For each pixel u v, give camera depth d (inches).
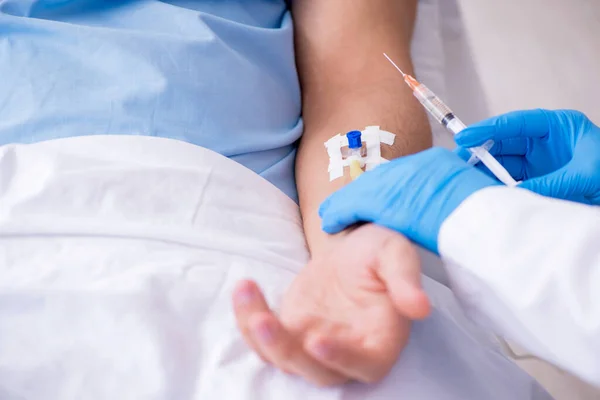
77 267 25.0
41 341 22.8
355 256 24.6
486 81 50.8
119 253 26.1
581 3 55.6
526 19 54.3
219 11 40.7
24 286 23.7
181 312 24.7
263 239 30.9
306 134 41.2
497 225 20.9
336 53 44.3
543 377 42.0
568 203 21.0
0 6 36.5
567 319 18.7
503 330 22.3
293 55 43.7
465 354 28.2
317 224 33.3
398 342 22.2
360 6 45.0
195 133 33.8
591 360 18.6
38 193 27.4
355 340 21.4
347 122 39.4
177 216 28.9
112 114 32.7
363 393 23.3
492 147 33.3
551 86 49.8
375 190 26.5
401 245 23.2
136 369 22.5
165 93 33.7
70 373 22.3
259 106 37.6
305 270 26.2
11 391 21.8
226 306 25.6
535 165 33.7
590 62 51.2
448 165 24.9
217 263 27.5
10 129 32.3
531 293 19.3
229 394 22.5
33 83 33.5
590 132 30.5
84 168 29.0
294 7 48.5
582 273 18.6
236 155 35.4
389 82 41.6
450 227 22.4
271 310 21.8
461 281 22.4
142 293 24.1
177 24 37.8
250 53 40.6
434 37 53.4
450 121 33.2
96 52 34.9
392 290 20.4
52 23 35.3
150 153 31.2
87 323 23.4
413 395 24.0
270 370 23.6
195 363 23.7
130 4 39.0
